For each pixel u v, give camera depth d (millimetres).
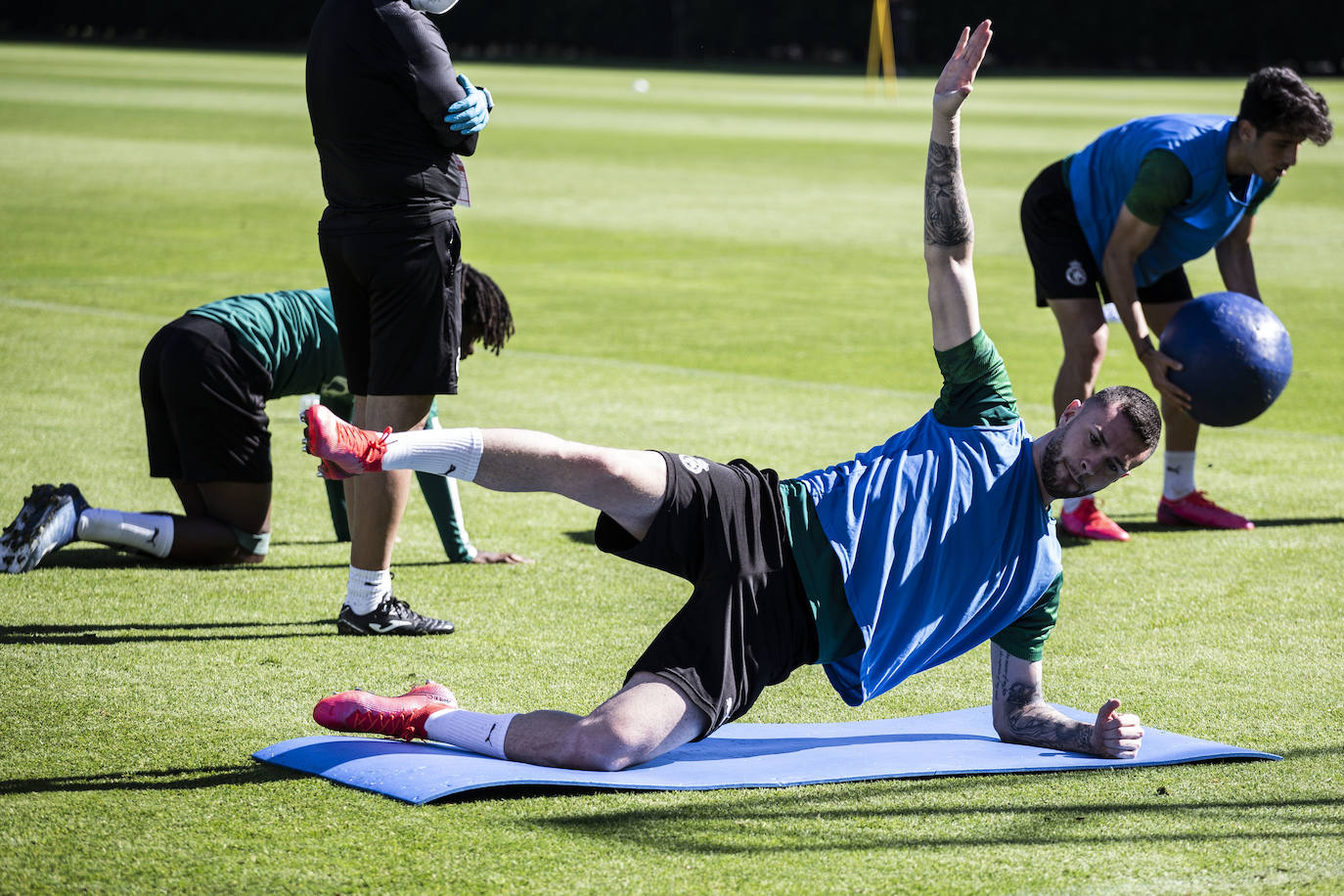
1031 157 47344
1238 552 10688
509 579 9617
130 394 14570
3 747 6508
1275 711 7438
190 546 9516
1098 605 9336
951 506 6355
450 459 5824
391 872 5266
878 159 47812
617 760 6137
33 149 42688
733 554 6152
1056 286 11422
